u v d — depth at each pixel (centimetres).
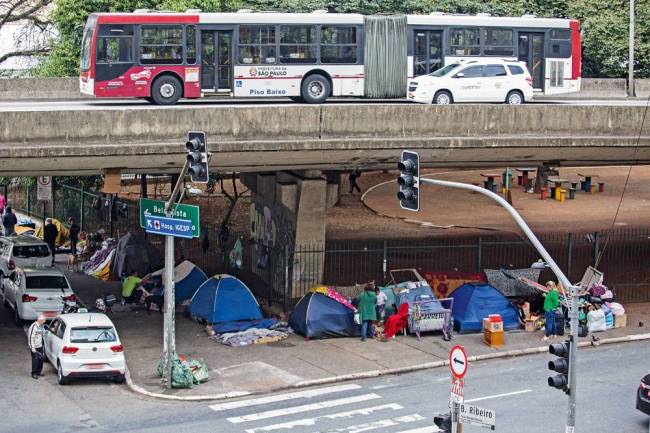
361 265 4519
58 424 2589
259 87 4269
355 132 3434
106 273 4459
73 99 4922
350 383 3005
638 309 3959
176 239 4966
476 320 3562
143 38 4166
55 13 5641
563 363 2261
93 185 5753
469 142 3547
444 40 4497
